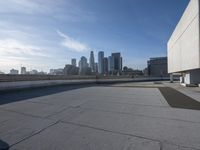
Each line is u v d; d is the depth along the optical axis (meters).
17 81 20.52
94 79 38.84
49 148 4.46
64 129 5.90
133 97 13.48
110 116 7.58
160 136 5.21
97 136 5.25
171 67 39.19
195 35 20.22
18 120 6.98
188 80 28.52
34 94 15.25
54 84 27.41
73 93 16.22
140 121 6.80
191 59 22.11
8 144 4.71
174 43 34.78
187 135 5.28
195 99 12.45
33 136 5.27
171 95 14.83
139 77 56.75
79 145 4.63
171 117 7.40
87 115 7.76
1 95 14.41
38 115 7.76
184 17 25.91
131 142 4.79
